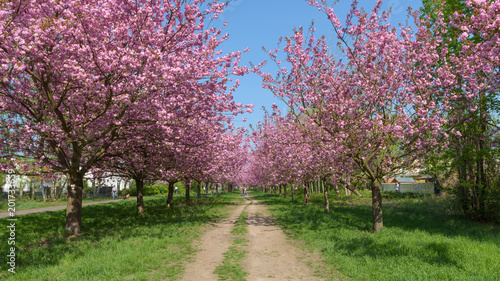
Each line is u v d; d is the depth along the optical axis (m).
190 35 10.67
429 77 10.66
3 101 10.07
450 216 15.26
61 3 8.72
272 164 23.84
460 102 11.18
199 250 9.92
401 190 37.94
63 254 8.63
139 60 9.34
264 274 7.34
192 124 12.63
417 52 10.85
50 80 10.41
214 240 11.66
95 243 10.10
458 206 15.12
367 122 10.64
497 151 12.99
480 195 13.83
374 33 10.92
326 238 10.90
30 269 7.26
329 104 10.58
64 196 38.16
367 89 10.48
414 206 20.78
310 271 7.46
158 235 11.77
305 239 11.11
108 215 18.44
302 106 12.09
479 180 14.34
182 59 10.43
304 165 18.72
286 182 28.06
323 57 12.17
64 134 10.13
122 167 16.14
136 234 11.86
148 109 10.67
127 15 9.82
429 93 10.30
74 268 7.21
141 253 8.73
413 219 14.49
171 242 10.65
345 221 14.69
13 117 11.12
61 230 12.30
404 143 10.94
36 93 10.99
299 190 45.62
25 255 8.47
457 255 7.44
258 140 22.41
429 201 21.19
